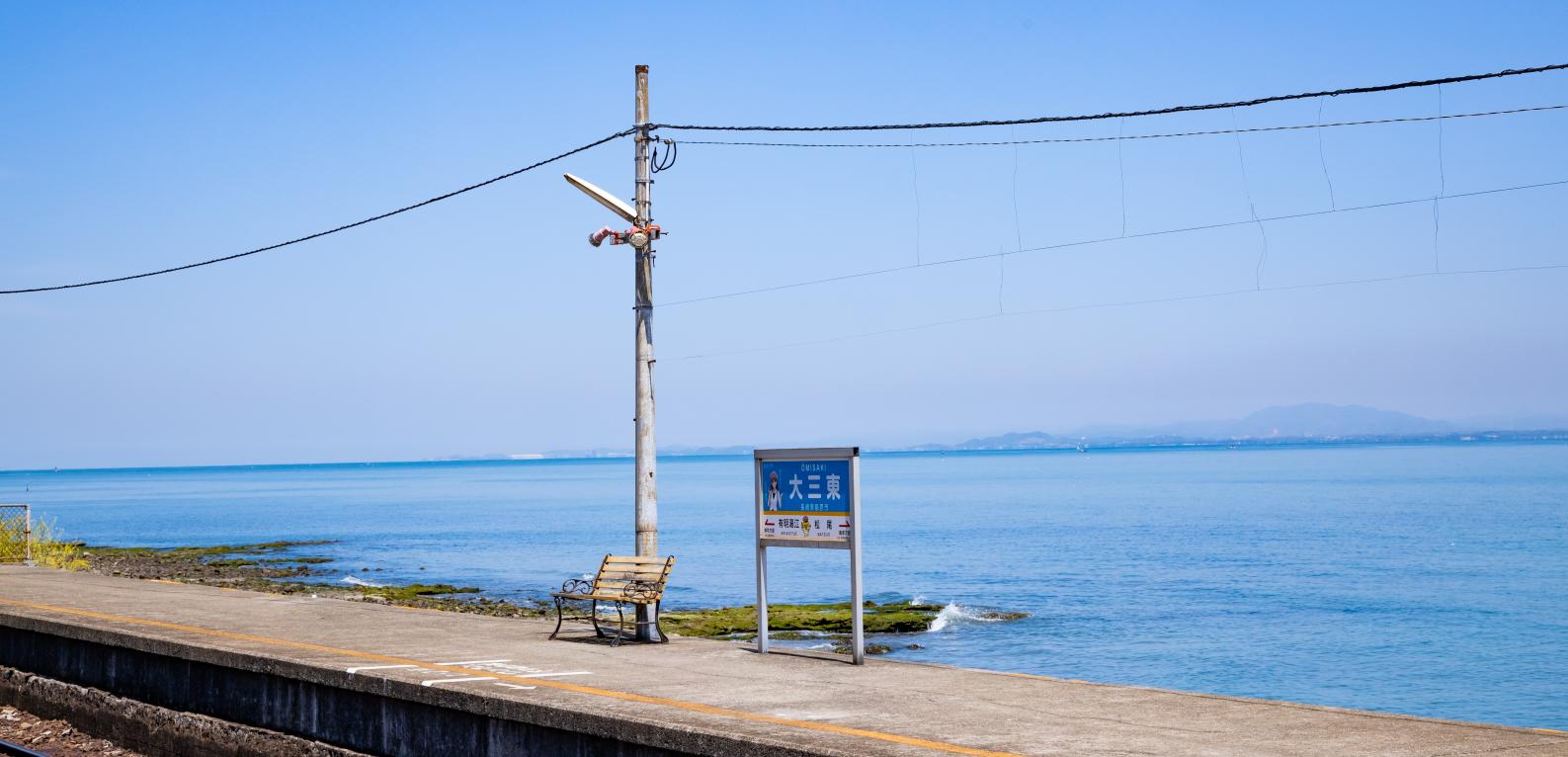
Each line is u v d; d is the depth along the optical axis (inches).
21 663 604.4
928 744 326.6
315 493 6520.7
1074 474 7096.5
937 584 1616.6
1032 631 1179.3
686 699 396.8
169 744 505.0
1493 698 897.5
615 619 653.9
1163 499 3924.7
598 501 4793.3
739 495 5162.4
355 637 548.1
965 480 6358.3
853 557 479.5
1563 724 807.1
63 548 1272.1
